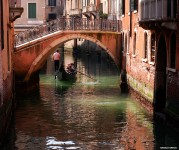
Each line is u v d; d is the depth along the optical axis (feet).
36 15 163.84
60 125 60.23
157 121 61.98
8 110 58.80
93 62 154.30
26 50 91.09
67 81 103.45
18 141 52.29
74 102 76.79
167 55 61.98
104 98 80.84
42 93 86.53
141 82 76.95
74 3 203.41
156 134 55.21
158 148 49.65
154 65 68.13
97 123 61.21
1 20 53.78
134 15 85.56
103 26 99.09
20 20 163.32
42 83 100.58
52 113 67.77
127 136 54.54
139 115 65.92
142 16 66.49
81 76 114.01
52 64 147.43
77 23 97.09
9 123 59.21
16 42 91.15
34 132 56.59
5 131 53.16
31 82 94.94
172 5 57.67
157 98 66.69
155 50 67.77
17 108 72.02
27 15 163.43
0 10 52.31
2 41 54.39
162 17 57.62
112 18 123.85
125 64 94.73
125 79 94.38
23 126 59.67
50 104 75.05
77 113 67.72
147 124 60.23
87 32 97.81
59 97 82.02
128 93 86.99
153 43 71.05
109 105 73.82
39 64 93.30
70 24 96.48
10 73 67.46
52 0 194.29
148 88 71.41
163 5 57.41
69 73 104.78
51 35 92.89
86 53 182.50
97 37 98.68
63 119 63.72
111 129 57.82
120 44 99.71
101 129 57.88
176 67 57.72
